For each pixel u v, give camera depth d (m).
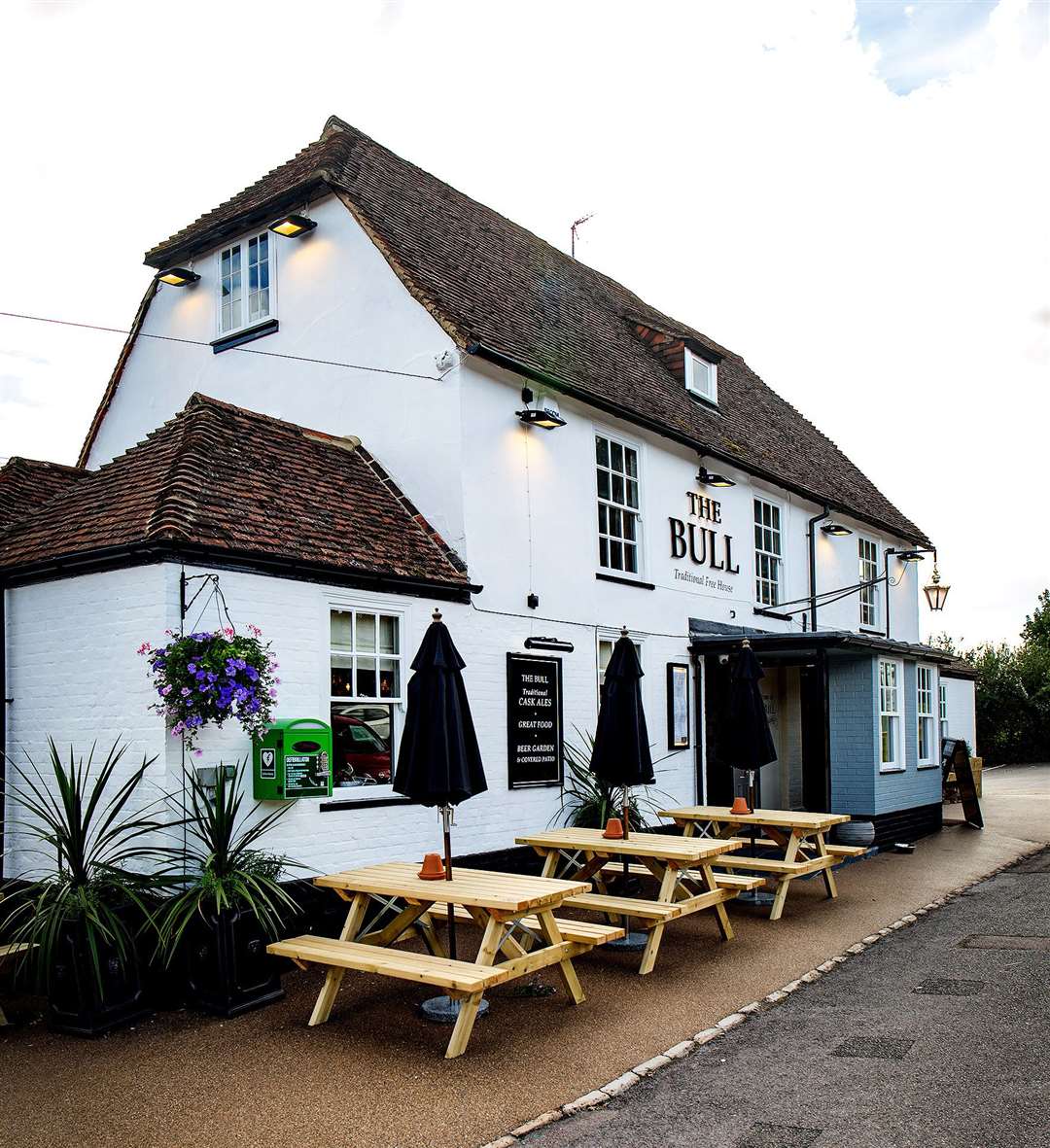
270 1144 4.70
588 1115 5.00
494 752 10.26
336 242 11.43
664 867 8.57
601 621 12.12
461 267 12.32
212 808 7.13
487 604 10.31
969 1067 5.48
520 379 11.09
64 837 6.36
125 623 7.39
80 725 7.67
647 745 8.90
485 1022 6.41
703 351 16.20
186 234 13.23
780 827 11.34
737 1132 4.74
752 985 7.29
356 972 7.58
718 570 14.84
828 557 18.42
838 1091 5.21
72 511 8.52
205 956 6.52
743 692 10.77
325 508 9.15
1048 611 41.03
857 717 14.71
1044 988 7.01
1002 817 18.91
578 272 17.17
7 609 8.40
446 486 10.23
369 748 8.88
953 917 9.73
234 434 9.33
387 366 10.80
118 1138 4.77
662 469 13.70
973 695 26.19
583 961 7.97
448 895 6.19
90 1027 6.08
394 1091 5.28
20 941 6.39
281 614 8.03
